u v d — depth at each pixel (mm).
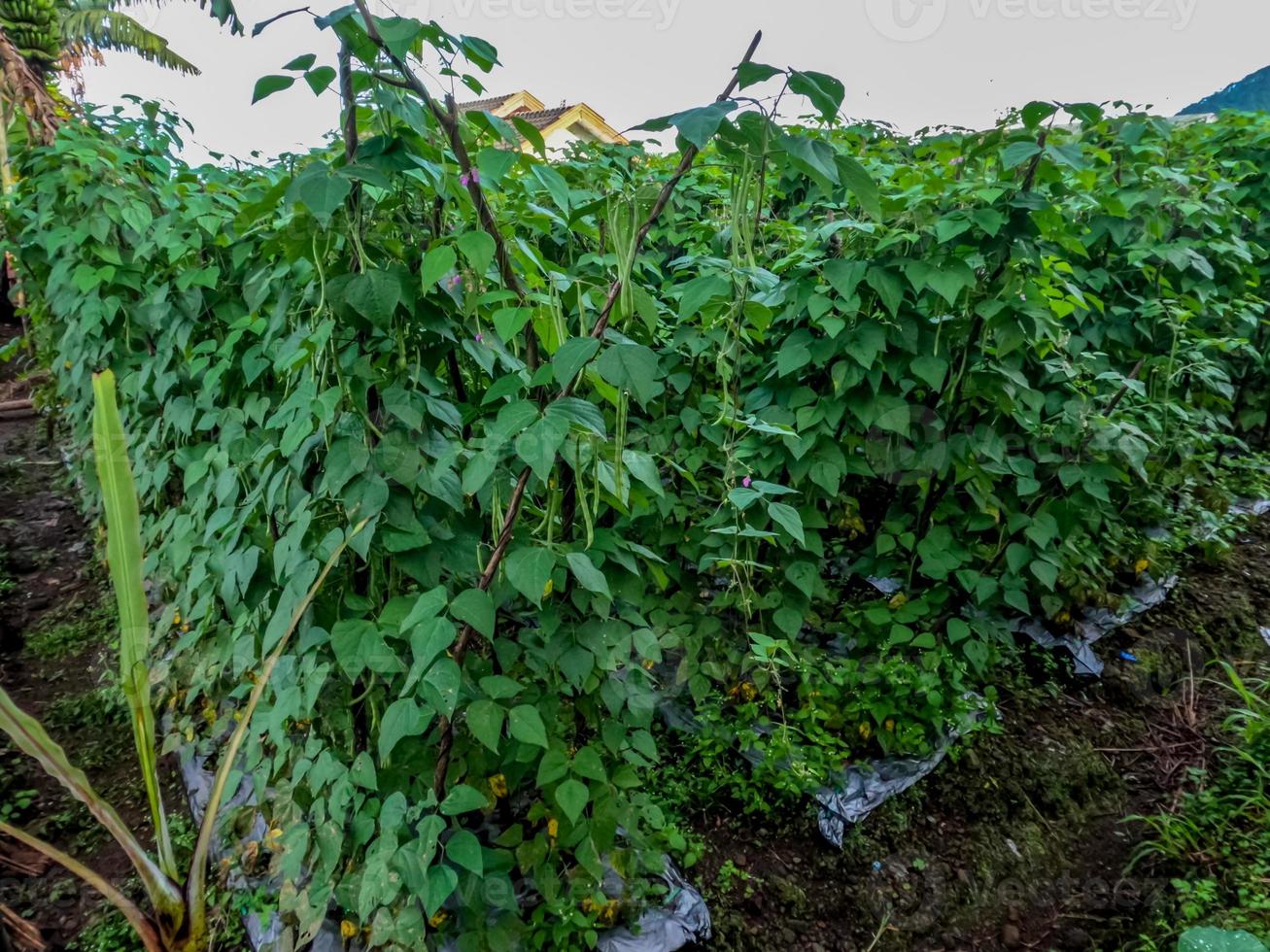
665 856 1758
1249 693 2232
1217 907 1716
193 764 2102
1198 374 2664
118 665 2568
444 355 1414
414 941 1268
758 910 1789
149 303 2332
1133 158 2709
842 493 2521
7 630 2781
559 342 1296
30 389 4809
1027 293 1973
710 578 2463
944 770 2113
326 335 1252
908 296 2070
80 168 2354
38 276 3025
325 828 1370
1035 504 2357
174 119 2764
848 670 2121
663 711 2277
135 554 1053
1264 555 3115
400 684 1425
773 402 2240
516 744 1450
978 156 2035
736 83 1128
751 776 2078
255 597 1586
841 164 1113
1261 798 1955
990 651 2277
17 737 973
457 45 1121
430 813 1379
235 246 2020
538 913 1493
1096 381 2660
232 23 1060
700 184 3205
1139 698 2406
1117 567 2762
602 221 1832
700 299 1497
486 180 1187
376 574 1464
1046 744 2215
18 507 3703
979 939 1783
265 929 1600
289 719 1659
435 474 1306
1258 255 3459
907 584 2342
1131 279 2838
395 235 1439
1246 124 3639
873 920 1803
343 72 1128
